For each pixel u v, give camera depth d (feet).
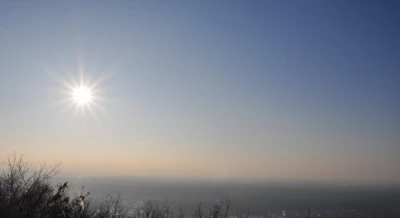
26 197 73.36
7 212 69.72
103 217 108.06
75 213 82.02
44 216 75.56
